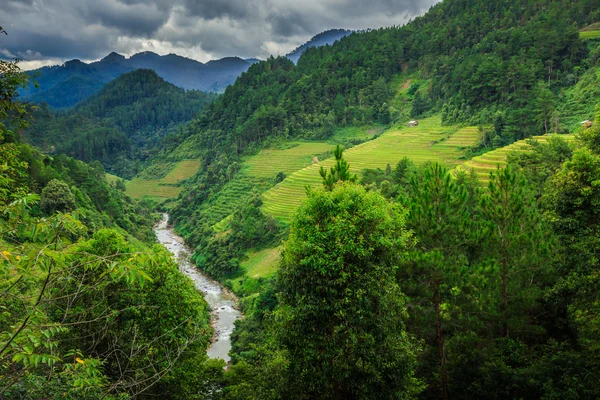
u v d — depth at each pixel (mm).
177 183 173500
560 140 53344
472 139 108312
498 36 160125
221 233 99875
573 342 22016
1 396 7609
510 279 21469
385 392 15828
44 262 5914
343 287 15133
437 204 20312
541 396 17609
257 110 184500
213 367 27672
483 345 21000
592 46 125562
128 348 18609
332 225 15078
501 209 21172
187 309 23984
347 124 172500
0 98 12516
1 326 8000
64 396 8594
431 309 21234
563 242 21125
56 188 68812
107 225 81750
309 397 17312
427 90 171125
